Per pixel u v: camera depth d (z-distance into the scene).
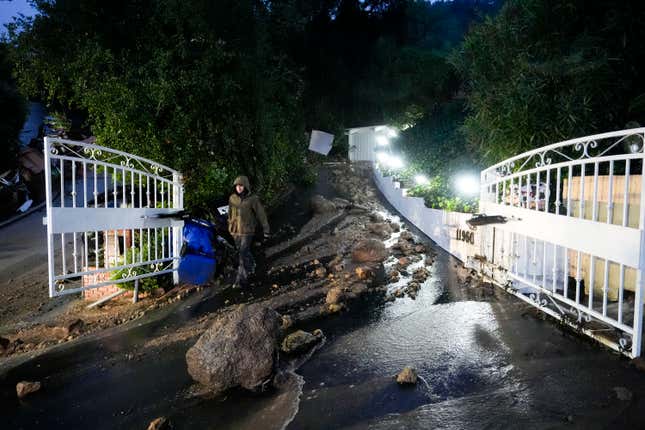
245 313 4.13
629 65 6.51
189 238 6.89
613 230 3.83
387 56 25.02
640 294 3.63
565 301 4.49
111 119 7.70
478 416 3.12
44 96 8.91
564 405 3.18
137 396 3.87
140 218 6.45
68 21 7.86
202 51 8.52
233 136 9.23
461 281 6.45
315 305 5.80
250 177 10.17
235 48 9.34
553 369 3.71
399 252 8.25
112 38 8.02
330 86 25.77
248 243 6.91
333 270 7.31
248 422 3.34
